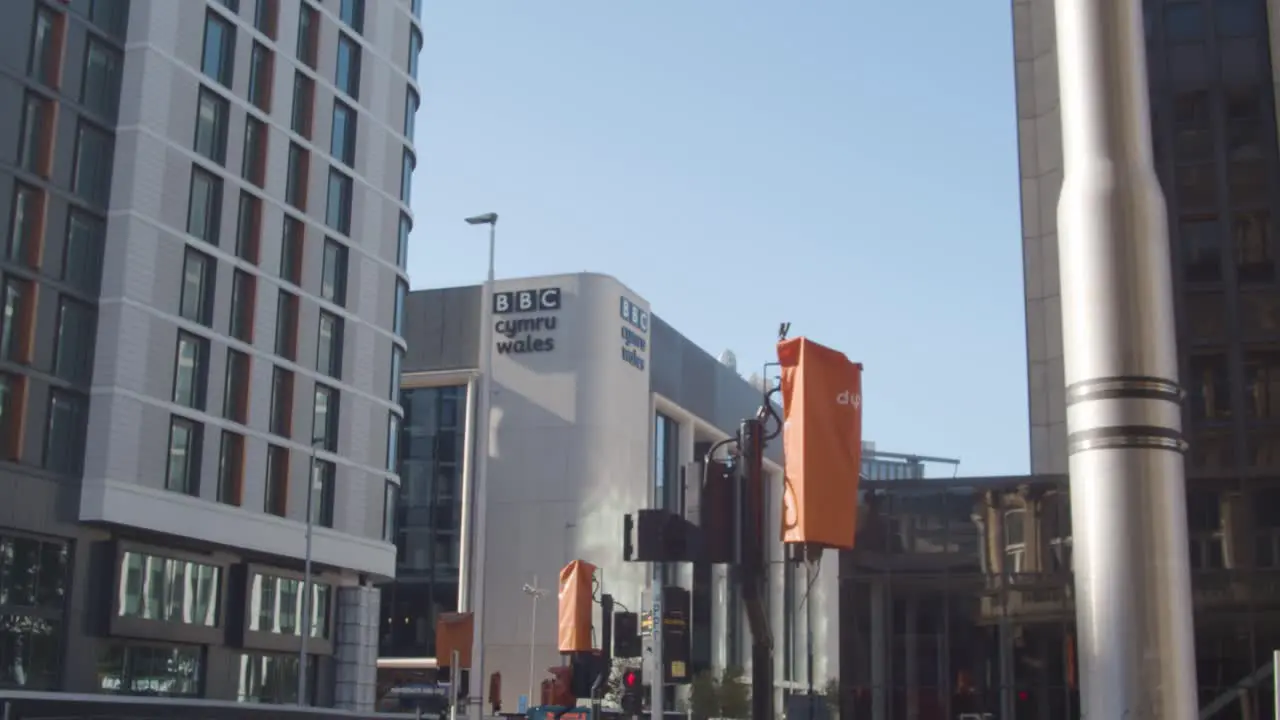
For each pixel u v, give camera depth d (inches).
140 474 2181.3
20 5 2069.4
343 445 2682.1
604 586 3907.5
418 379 4151.1
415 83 3036.4
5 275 2017.7
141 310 2209.6
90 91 2199.8
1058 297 1637.6
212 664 2367.1
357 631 2736.2
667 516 527.5
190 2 2363.4
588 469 4003.4
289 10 2615.7
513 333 4133.9
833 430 483.5
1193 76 1459.2
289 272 2581.2
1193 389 1403.8
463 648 2117.4
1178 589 557.0
